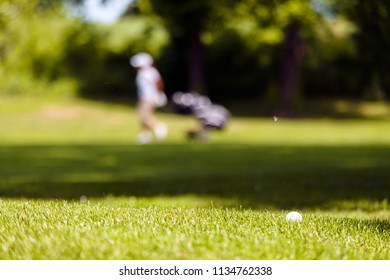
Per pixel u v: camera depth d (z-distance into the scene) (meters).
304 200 14.59
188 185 17.47
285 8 57.81
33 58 32.91
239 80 74.44
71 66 66.12
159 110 67.62
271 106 67.38
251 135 45.94
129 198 14.53
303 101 73.75
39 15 27.14
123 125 56.66
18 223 8.14
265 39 61.66
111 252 6.77
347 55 71.50
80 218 8.70
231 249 6.99
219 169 22.41
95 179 19.00
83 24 58.78
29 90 37.22
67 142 39.12
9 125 55.00
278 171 21.48
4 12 23.22
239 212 10.05
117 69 72.12
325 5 61.00
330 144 36.53
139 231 7.66
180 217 9.07
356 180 18.50
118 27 66.38
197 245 7.08
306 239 7.84
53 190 16.11
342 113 69.44
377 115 69.00
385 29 16.36
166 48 71.25
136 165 24.02
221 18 62.84
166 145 36.41
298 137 43.72
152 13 65.44
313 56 71.81
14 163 24.66
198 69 67.50
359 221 10.09
